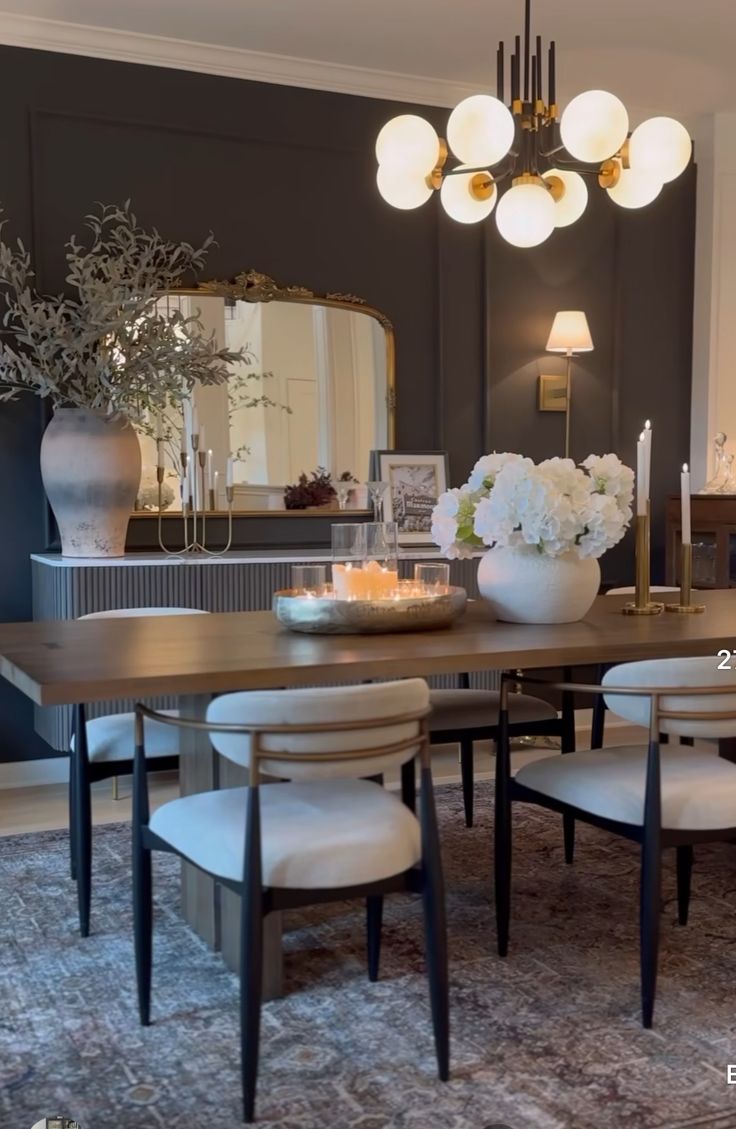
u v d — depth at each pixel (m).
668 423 5.43
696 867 3.27
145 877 2.25
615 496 2.92
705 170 5.33
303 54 4.45
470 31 4.24
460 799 3.92
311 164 4.62
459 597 2.72
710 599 3.49
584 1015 2.30
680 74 4.70
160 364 3.93
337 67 4.57
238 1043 2.19
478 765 4.40
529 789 2.54
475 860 3.28
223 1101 1.97
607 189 3.16
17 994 2.40
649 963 2.23
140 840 2.25
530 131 3.08
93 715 3.77
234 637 2.59
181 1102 1.97
